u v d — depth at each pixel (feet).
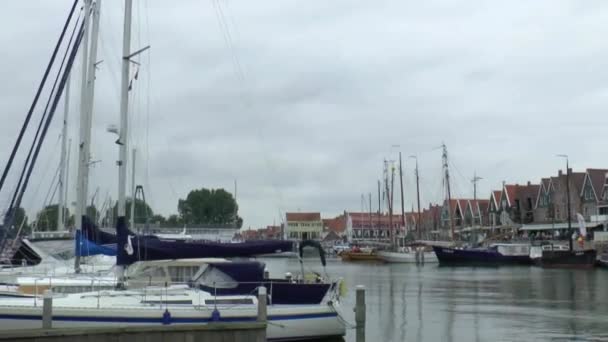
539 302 110.42
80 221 73.15
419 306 104.73
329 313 63.36
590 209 295.89
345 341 65.46
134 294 58.39
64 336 44.39
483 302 110.83
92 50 76.95
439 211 440.86
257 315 55.88
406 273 201.57
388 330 77.97
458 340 70.64
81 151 74.74
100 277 66.03
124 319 54.65
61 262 79.66
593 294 124.67
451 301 112.57
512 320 86.89
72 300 56.03
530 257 246.27
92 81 76.59
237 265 63.77
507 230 343.26
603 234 259.19
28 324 52.75
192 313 56.59
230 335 48.01
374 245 377.09
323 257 66.74
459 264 254.06
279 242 60.90
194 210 406.41
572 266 220.43
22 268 77.20
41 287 60.75
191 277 64.03
